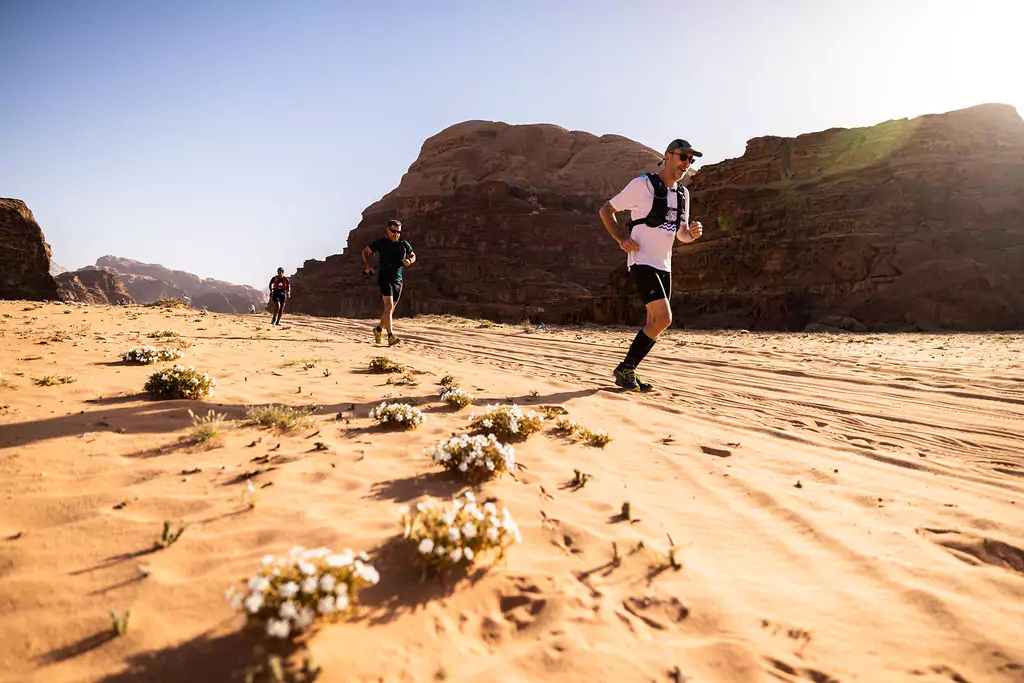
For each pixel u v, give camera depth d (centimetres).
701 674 169
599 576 221
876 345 1603
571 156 12219
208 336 1038
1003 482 348
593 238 10106
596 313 4572
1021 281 3419
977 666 173
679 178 641
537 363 896
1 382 480
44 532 220
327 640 165
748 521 285
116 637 161
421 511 231
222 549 216
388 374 681
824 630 192
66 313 1306
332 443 372
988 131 4538
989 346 1522
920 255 3678
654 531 268
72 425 368
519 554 234
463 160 12900
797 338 2111
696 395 652
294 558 175
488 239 9794
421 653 167
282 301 1723
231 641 162
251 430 389
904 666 174
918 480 353
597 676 165
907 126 4784
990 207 3900
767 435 467
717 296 4316
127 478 282
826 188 4809
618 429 473
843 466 382
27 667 149
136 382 528
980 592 216
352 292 9800
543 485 321
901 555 247
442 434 409
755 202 5128
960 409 595
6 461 292
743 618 197
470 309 7831
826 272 4025
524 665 168
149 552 210
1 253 7525
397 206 12769
